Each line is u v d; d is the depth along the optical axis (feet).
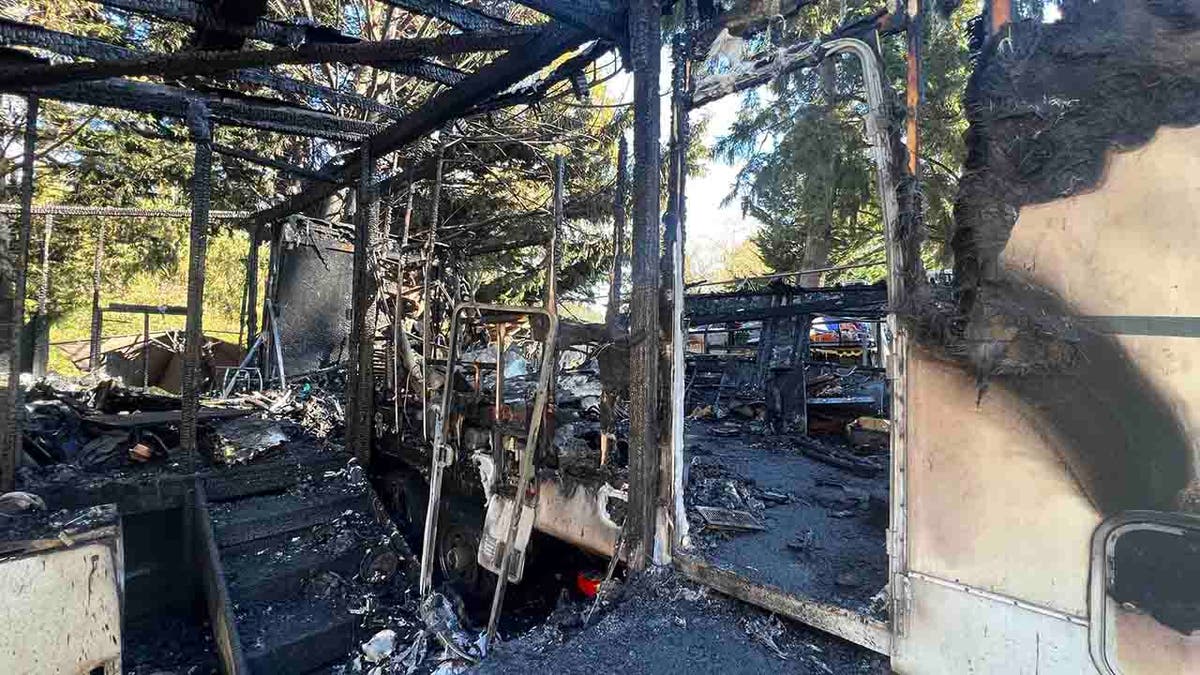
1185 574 4.73
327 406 25.25
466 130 26.27
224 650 11.76
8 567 7.08
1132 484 5.01
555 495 12.25
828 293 28.02
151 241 45.91
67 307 46.80
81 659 7.63
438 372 17.43
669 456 9.96
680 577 9.61
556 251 12.91
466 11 12.73
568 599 12.60
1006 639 5.80
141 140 34.58
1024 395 5.66
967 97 6.18
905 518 6.72
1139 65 4.99
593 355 16.93
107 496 14.24
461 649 11.18
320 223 33.40
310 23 12.46
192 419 16.35
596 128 36.52
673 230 10.06
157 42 26.35
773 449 19.71
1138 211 5.00
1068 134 5.36
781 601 8.13
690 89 9.90
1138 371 4.98
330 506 16.05
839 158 30.22
